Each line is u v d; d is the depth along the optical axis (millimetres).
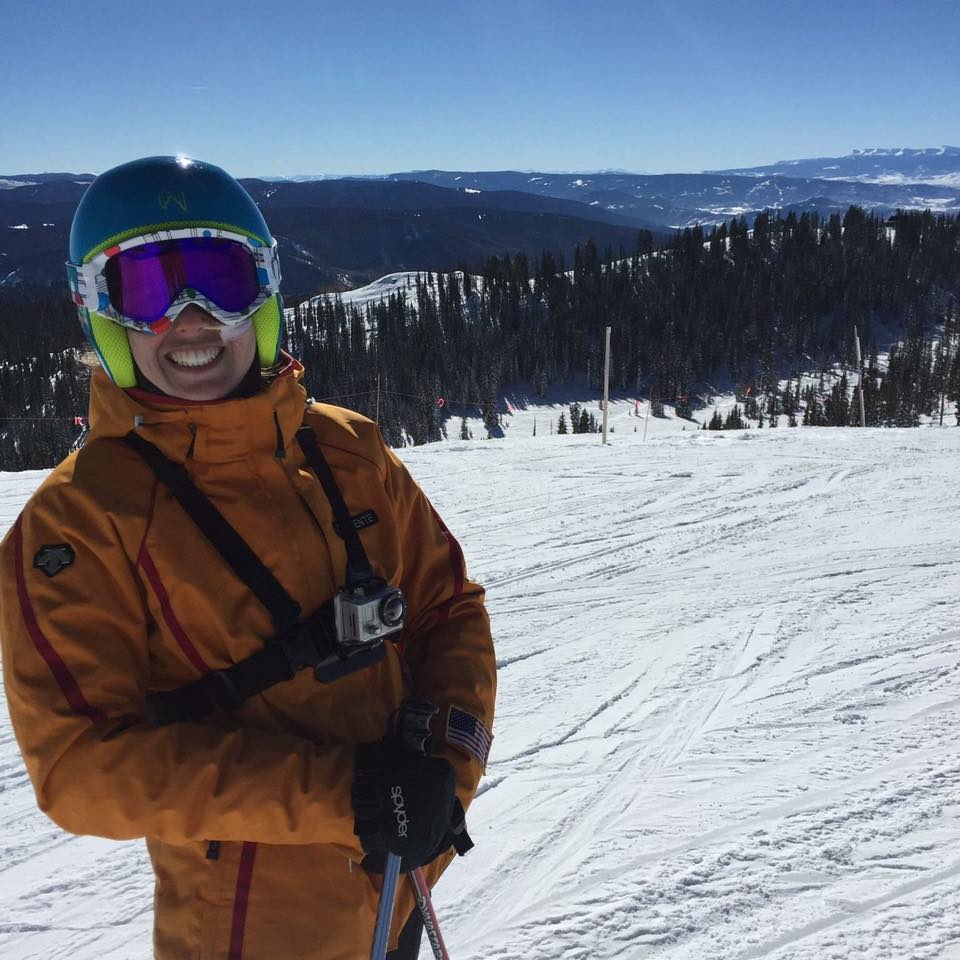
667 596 5719
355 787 1065
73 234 1202
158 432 1145
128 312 1143
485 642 1444
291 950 1133
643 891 2584
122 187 1174
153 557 1103
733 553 6777
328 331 123688
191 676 1146
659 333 126938
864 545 6844
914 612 5156
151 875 2787
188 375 1194
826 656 4512
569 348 122625
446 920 2486
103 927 2539
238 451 1178
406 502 1446
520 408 116688
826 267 133500
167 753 1026
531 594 5852
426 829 1080
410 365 115562
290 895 1150
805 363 122500
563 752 3521
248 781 1036
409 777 1083
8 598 1075
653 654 4637
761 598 5578
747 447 12156
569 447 12734
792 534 7324
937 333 124062
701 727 3727
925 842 2793
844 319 127438
